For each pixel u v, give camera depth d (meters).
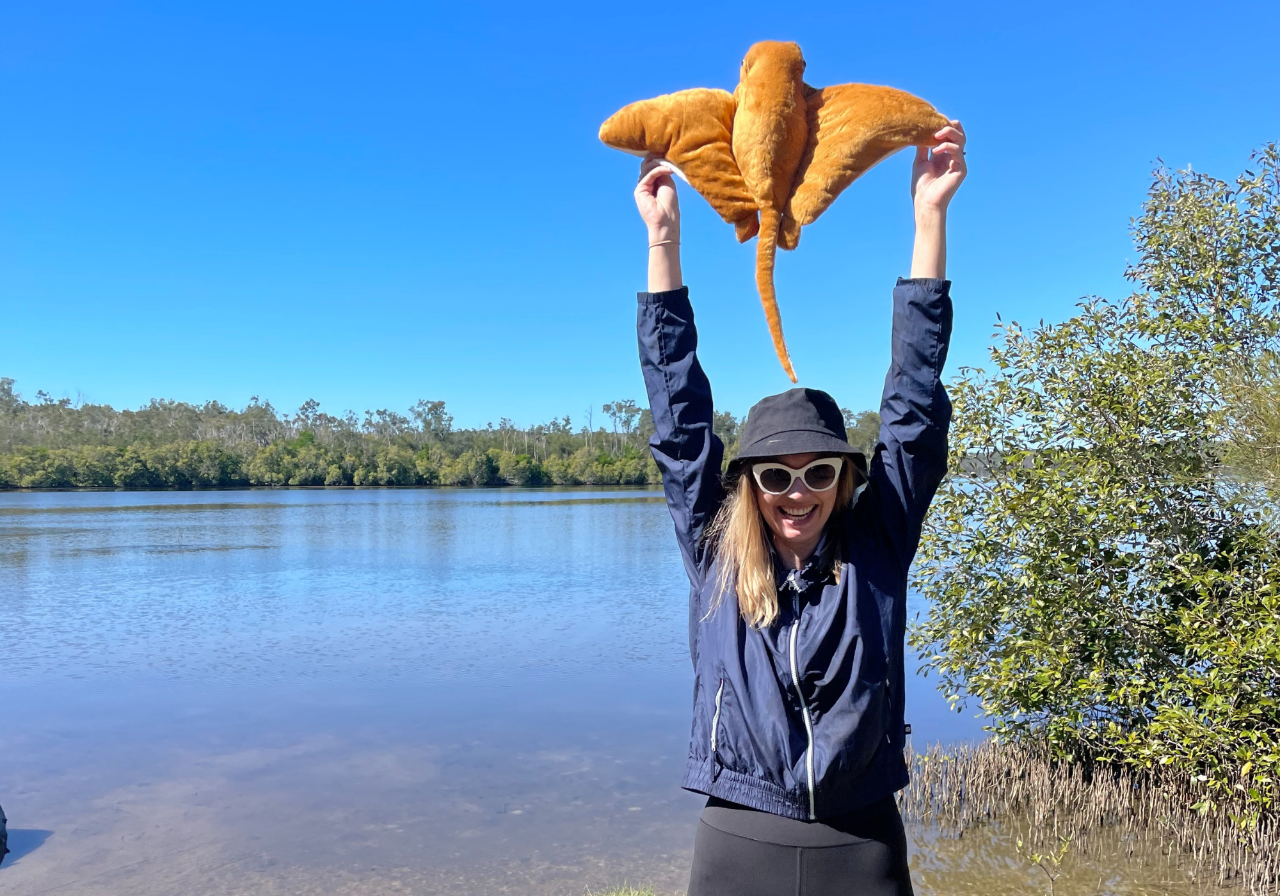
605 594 23.22
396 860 6.88
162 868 6.81
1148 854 6.07
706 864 1.91
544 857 6.88
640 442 124.94
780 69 1.96
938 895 5.57
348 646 16.27
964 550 6.76
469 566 29.75
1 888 6.47
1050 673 6.28
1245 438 5.55
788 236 1.89
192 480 99.94
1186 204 6.33
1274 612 5.41
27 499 77.88
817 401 2.07
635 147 2.06
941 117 1.97
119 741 10.39
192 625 18.45
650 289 2.21
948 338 2.04
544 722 11.10
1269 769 5.54
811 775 1.81
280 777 9.04
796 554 2.01
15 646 16.34
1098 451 6.25
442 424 129.62
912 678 12.89
